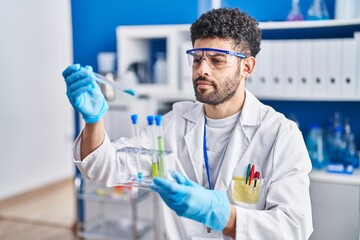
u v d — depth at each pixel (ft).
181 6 9.56
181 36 9.02
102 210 10.41
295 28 8.53
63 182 15.67
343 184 7.25
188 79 8.67
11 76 13.58
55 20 15.24
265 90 8.02
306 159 3.91
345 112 8.48
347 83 7.51
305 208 3.60
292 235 3.42
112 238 9.63
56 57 15.39
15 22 13.64
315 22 7.49
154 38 10.08
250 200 4.03
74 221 11.43
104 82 3.72
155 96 8.89
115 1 10.23
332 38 8.33
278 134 4.04
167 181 3.04
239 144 4.21
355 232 7.27
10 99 13.57
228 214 3.28
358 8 7.53
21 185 14.07
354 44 7.37
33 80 14.44
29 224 11.64
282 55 7.82
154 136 3.57
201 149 4.37
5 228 11.35
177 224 4.43
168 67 8.93
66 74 3.64
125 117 8.91
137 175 3.58
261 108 4.33
